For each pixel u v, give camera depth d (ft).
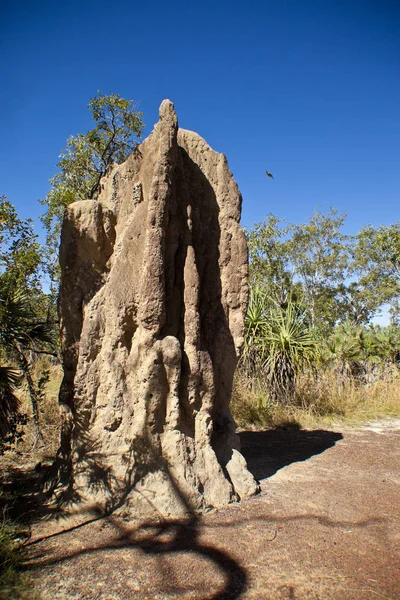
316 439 27.94
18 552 12.44
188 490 15.55
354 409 37.58
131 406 16.35
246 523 14.80
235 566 12.19
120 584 11.29
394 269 93.15
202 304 18.71
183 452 16.10
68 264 17.08
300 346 37.96
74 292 17.03
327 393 38.11
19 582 11.21
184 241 18.02
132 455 15.84
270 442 27.02
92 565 12.10
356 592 11.05
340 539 13.80
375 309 99.35
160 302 16.17
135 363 16.44
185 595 10.92
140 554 12.71
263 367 37.76
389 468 21.48
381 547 13.33
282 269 77.56
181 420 16.78
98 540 13.44
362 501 16.92
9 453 22.15
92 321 16.25
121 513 14.90
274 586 11.30
